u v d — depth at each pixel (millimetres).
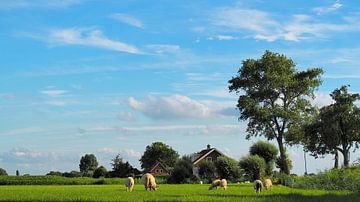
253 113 96062
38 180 102625
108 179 107500
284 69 99000
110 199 32344
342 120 110375
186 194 41375
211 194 41562
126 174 147375
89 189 58281
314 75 98875
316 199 32781
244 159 97750
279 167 101812
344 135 110938
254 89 98938
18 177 103375
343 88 113188
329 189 56562
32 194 40688
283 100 99125
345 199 32906
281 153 98250
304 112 98438
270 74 96438
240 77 100062
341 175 56438
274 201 30656
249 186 69750
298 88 97500
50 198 33062
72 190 53469
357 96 112125
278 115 95250
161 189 56562
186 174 108188
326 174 59125
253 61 99938
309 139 111062
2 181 101062
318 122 110875
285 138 97125
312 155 112625
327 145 110312
